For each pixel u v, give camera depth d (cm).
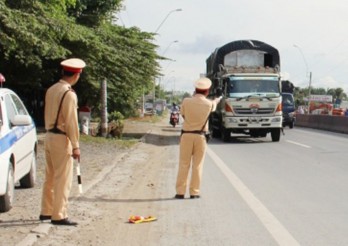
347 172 1376
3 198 847
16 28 1507
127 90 3350
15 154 923
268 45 2681
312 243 691
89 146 2148
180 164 1023
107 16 3206
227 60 2708
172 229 772
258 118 2442
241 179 1255
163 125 4828
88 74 2711
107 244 691
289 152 1950
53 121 747
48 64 2528
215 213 879
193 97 1015
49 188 781
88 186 1132
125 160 1719
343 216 850
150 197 1034
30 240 677
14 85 2750
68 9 2959
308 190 1095
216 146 2255
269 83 2470
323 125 4028
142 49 3045
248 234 739
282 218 838
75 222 783
